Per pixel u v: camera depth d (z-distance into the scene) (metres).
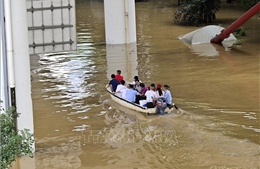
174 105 30.33
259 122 28.23
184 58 44.19
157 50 48.25
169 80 37.25
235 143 25.22
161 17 69.19
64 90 35.97
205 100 32.28
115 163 23.67
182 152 24.41
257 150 24.25
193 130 27.23
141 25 63.34
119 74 34.59
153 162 23.48
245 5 63.69
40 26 26.33
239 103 31.45
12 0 23.41
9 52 23.58
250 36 53.19
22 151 19.92
